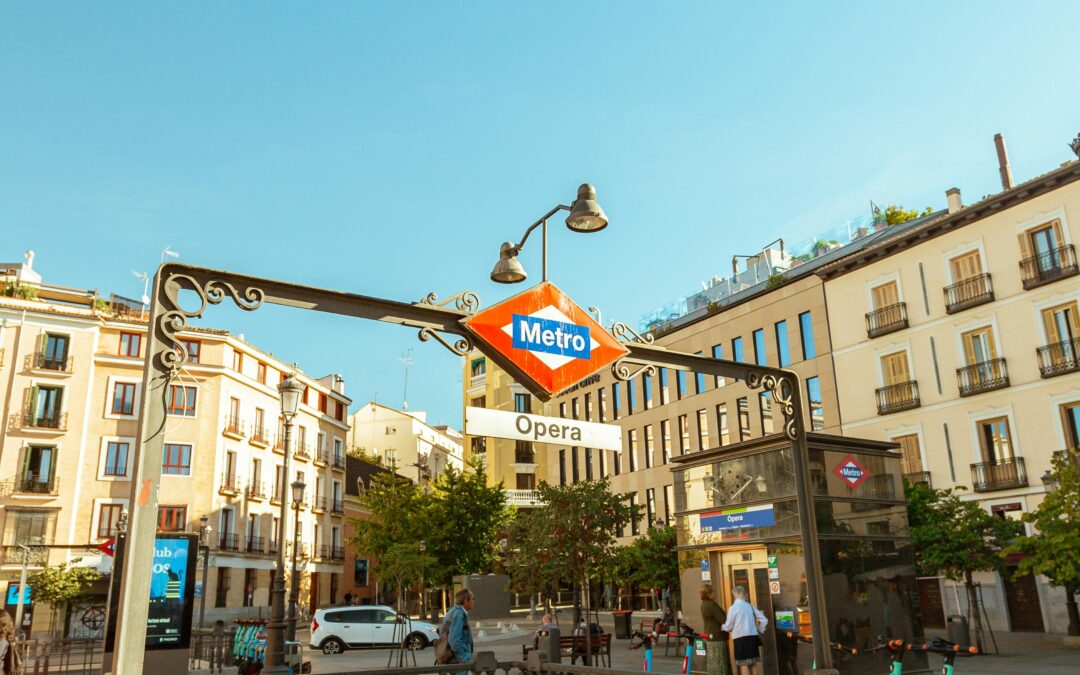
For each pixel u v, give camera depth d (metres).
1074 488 18.95
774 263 49.91
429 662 22.78
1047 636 24.67
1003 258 29.81
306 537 53.22
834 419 35.09
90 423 42.72
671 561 26.27
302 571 51.47
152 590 12.48
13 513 40.06
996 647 19.80
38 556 39.84
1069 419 27.42
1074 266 27.56
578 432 8.37
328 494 56.84
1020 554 27.00
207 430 44.94
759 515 15.30
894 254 33.56
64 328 43.12
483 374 61.19
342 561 57.47
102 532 41.62
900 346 32.81
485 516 40.00
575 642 17.64
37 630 38.19
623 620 28.58
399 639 27.56
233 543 45.56
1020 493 28.03
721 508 16.25
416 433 77.50
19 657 10.13
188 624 12.61
